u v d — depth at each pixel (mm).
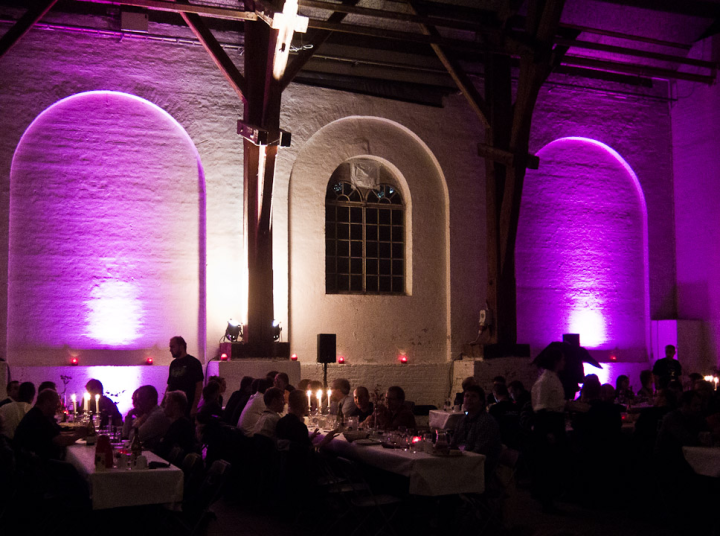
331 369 13445
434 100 14578
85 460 6406
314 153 13695
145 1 10875
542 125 15109
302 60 12078
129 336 12406
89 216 12352
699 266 15383
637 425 8180
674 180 15969
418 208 14398
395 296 14141
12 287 11836
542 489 7887
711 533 6801
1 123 11914
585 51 15227
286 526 7168
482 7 13945
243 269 12844
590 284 15281
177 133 12922
